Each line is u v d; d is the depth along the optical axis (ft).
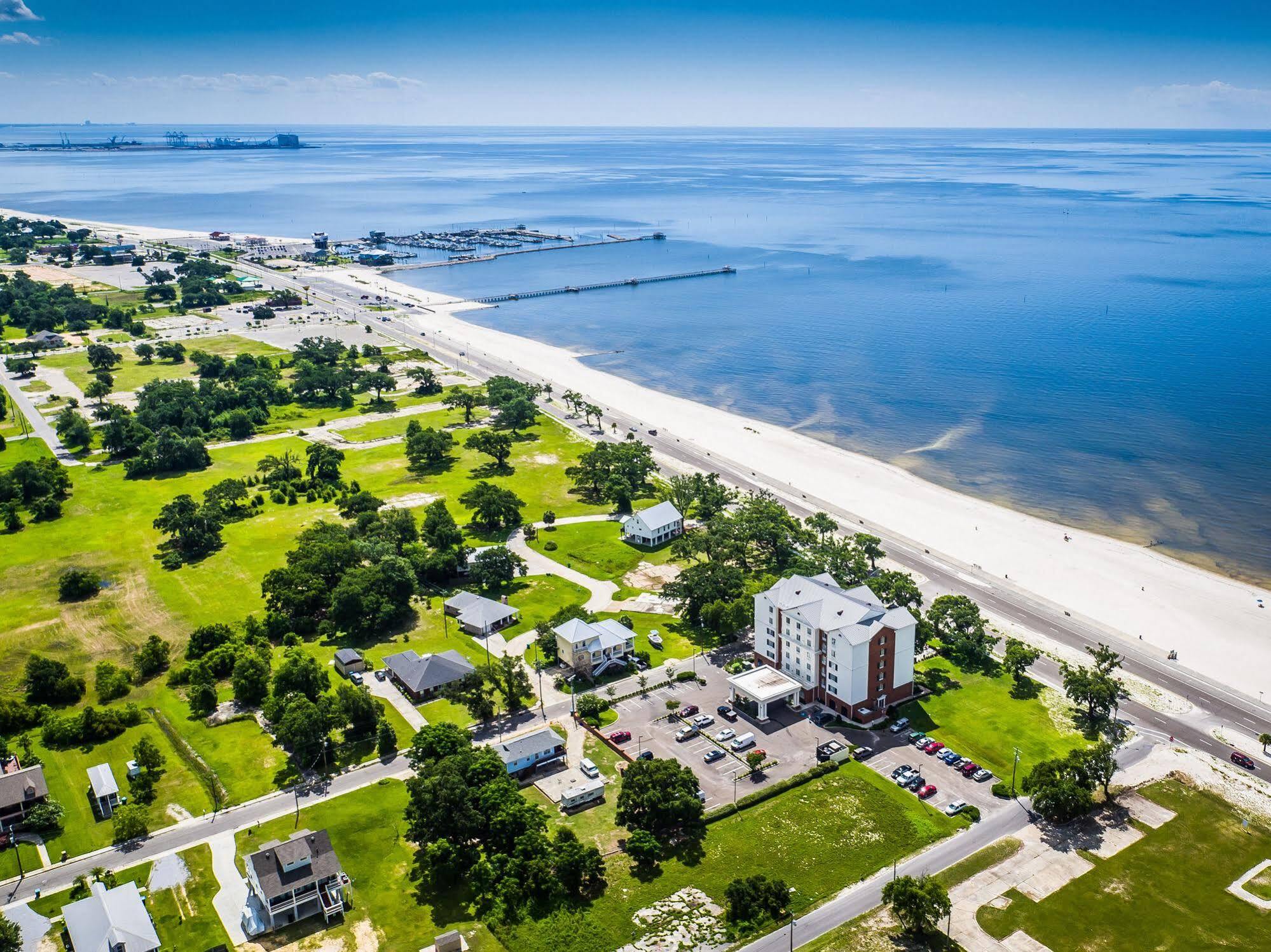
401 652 634.02
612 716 572.51
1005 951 393.91
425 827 450.71
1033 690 599.57
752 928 407.23
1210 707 581.12
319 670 581.94
